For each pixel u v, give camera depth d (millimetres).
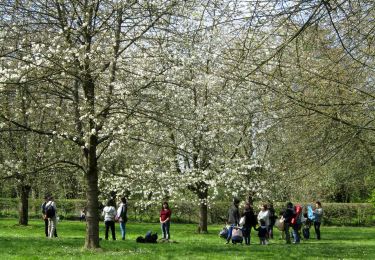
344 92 6422
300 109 6629
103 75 13234
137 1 12789
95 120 12570
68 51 12070
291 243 17719
